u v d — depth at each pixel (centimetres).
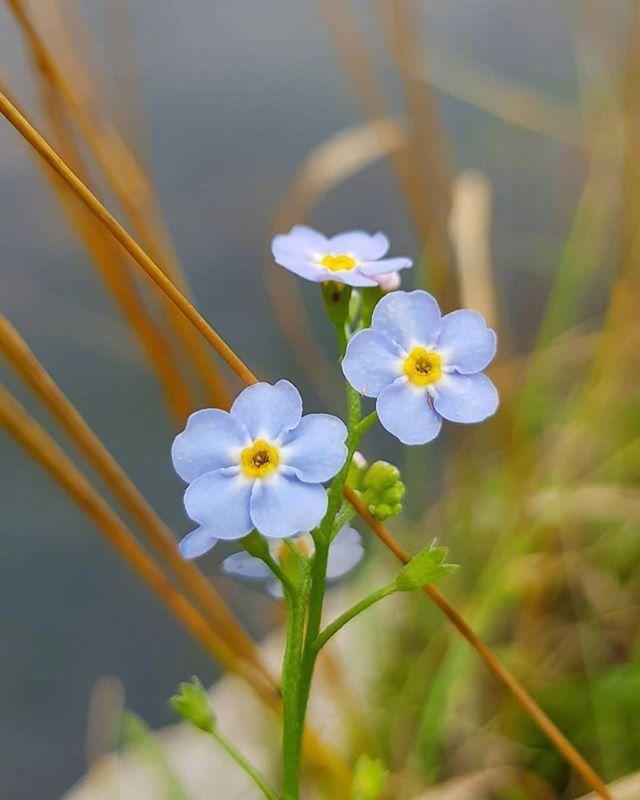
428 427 9
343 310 10
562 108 20
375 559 17
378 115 16
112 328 21
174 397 13
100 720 16
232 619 13
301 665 9
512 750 14
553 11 25
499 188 22
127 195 12
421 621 16
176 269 13
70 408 12
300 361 20
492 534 17
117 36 15
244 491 9
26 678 18
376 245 10
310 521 9
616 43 18
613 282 20
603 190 17
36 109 19
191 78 28
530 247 21
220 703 16
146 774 15
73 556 20
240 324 22
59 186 12
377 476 10
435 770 14
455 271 17
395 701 15
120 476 12
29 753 17
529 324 20
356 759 14
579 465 17
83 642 18
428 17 25
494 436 17
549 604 15
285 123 26
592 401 16
